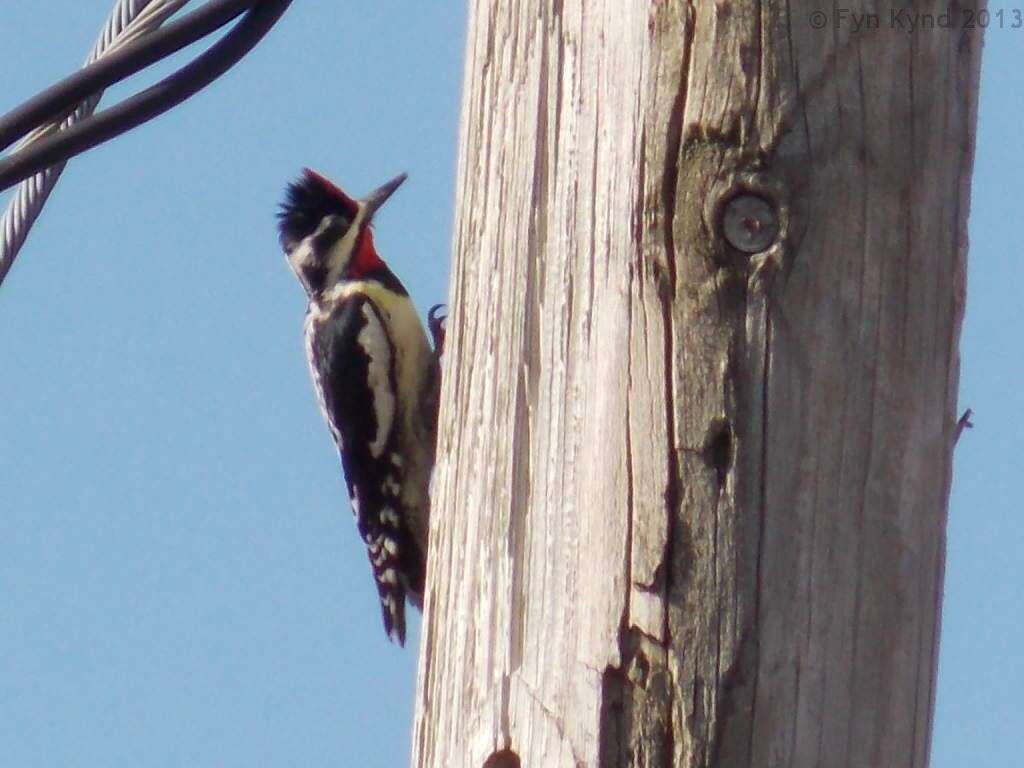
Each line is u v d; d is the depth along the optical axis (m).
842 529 5.62
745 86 5.64
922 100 5.81
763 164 5.64
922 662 5.71
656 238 5.66
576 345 5.95
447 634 6.53
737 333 5.61
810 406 5.62
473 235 6.75
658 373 5.62
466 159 6.89
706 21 5.68
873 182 5.73
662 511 5.59
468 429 6.57
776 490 5.59
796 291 5.63
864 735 5.59
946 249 5.85
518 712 6.02
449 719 6.41
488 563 6.28
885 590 5.65
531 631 6.03
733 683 5.52
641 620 5.59
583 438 5.86
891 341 5.71
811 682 5.56
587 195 5.97
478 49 6.86
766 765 5.51
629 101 5.79
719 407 5.58
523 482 6.17
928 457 5.77
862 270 5.70
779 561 5.57
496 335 6.41
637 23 5.80
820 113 5.68
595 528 5.72
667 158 5.67
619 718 5.61
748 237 5.62
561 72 6.23
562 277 6.05
